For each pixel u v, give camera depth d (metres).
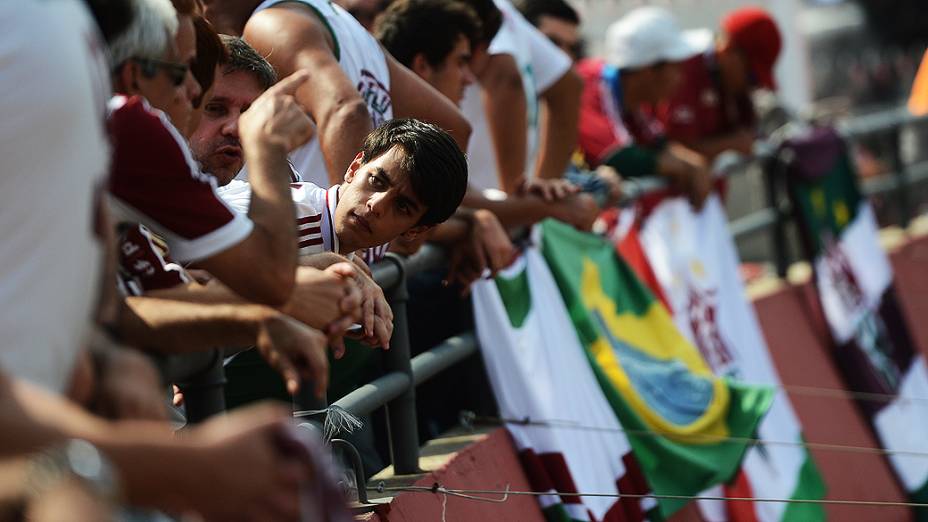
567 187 11.66
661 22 16.56
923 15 36.22
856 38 36.31
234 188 8.07
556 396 11.20
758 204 19.69
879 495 18.47
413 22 11.27
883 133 23.16
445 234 10.27
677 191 16.23
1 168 4.24
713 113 18.36
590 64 16.78
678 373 13.21
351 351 9.30
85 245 4.48
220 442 3.71
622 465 11.61
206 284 6.35
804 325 19.20
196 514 3.77
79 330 4.47
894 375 19.69
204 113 8.05
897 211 23.36
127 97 5.60
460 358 10.62
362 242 8.27
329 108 9.02
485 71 12.39
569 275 12.45
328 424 7.86
